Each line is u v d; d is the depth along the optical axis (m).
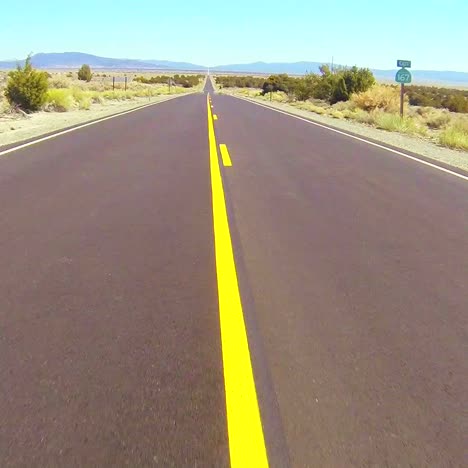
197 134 18.77
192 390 3.21
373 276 5.30
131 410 3.00
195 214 7.65
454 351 3.79
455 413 3.04
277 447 2.70
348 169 12.02
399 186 10.16
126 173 10.89
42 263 5.50
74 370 3.43
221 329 4.04
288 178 10.73
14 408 3.01
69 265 5.45
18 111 26.55
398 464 2.60
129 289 4.82
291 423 2.90
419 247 6.31
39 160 12.19
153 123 22.77
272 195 9.06
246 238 6.51
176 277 5.14
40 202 8.23
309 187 9.85
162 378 3.34
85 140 16.16
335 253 6.01
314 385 3.29
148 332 3.98
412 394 3.23
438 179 11.04
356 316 4.35
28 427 2.84
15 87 28.20
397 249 6.22
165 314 4.30
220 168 11.75
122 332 3.97
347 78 48.22
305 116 30.84
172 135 18.23
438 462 2.62
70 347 3.73
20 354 3.63
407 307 4.56
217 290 4.82
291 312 4.40
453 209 8.36
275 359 3.61
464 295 4.86
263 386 3.27
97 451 2.65
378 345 3.86
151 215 7.55
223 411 3.00
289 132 20.36
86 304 4.48
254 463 2.57
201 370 3.44
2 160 12.03
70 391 3.19
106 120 23.67
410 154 14.90
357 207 8.33
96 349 3.71
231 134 19.03
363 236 6.73
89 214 7.55
